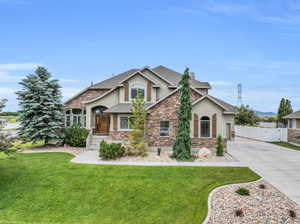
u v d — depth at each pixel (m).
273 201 7.94
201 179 10.59
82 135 19.81
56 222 7.15
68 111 23.34
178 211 7.63
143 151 16.16
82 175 11.11
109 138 19.41
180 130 15.41
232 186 9.64
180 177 10.87
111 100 21.56
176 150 15.28
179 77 25.12
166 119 17.97
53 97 19.62
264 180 10.57
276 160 15.22
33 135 18.30
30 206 8.16
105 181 10.31
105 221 7.19
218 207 7.55
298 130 23.12
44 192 9.22
